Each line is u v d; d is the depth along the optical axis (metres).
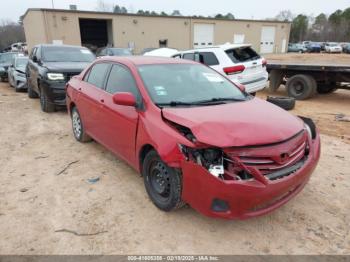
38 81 7.91
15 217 3.15
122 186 3.79
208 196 2.59
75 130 5.52
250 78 8.36
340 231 2.95
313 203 3.41
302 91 9.73
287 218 3.15
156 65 3.97
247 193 2.49
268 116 3.08
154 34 32.31
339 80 9.19
